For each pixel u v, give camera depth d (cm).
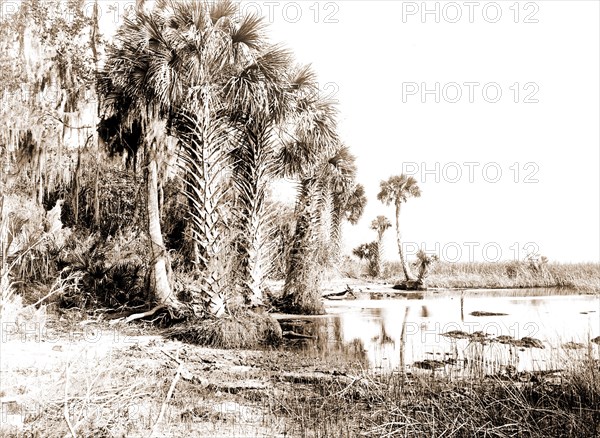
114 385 580
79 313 1204
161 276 1307
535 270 3178
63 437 455
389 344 1016
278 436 490
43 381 594
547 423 526
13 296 1096
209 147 1219
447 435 499
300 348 970
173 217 1552
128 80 1285
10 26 1327
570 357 705
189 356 845
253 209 1395
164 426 498
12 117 1284
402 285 2891
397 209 3366
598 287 2819
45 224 1388
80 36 1467
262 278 1441
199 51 1192
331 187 1753
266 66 1258
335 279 2759
